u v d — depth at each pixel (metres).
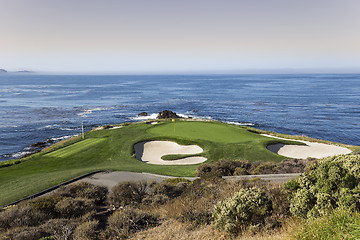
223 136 35.19
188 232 8.39
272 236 6.76
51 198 12.57
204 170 21.48
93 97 123.19
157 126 41.28
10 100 107.62
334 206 6.89
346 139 50.47
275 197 8.93
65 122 65.88
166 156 29.11
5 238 8.50
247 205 8.20
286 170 20.05
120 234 8.70
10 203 16.98
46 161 28.11
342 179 7.17
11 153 41.62
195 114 77.88
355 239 4.61
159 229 8.94
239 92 149.38
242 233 7.52
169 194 14.38
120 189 13.97
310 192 7.64
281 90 158.88
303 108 87.06
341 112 78.19
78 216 11.03
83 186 15.49
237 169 20.95
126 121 68.19
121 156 29.42
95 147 32.41
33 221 10.28
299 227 6.10
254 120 68.38
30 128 58.66
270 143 32.56
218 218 8.25
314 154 30.61
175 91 160.50
